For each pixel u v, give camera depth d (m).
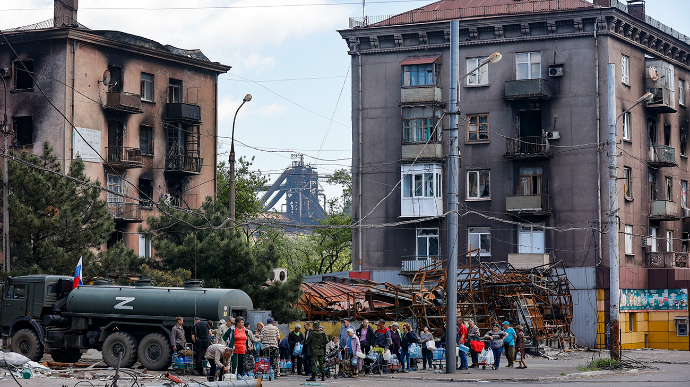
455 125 28.33
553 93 48.91
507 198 48.75
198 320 24.33
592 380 25.55
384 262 51.25
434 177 49.97
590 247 47.44
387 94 51.72
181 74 54.28
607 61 48.00
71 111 46.97
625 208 49.12
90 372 23.91
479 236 49.84
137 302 25.84
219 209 36.06
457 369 29.38
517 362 33.72
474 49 50.28
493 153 49.75
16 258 33.06
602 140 47.78
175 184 53.78
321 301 38.38
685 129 56.94
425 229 50.56
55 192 33.38
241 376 23.05
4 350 27.59
